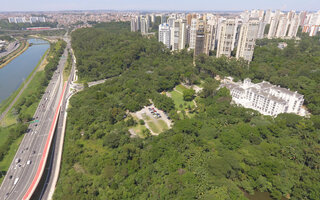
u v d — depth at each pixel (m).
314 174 119.38
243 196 113.44
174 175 127.12
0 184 135.38
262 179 123.50
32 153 163.25
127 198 120.38
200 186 119.25
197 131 166.00
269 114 198.88
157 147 149.50
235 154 136.88
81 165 151.38
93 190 126.50
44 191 132.25
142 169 138.25
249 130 157.25
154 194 120.88
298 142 145.00
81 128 191.00
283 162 130.50
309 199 112.38
